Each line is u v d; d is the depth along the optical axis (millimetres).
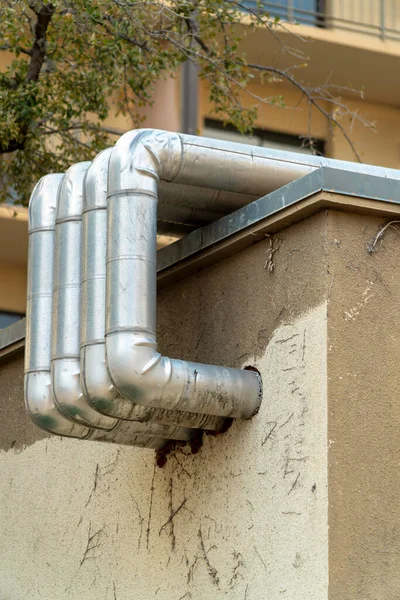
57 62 12656
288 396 6430
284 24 19141
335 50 20016
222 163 6801
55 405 6824
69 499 8859
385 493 6074
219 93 13070
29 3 11523
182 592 7195
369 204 6328
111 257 6453
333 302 6215
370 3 20766
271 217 6633
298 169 7016
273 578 6320
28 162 13023
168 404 6469
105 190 6691
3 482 10016
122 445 8164
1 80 12242
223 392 6594
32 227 7246
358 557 5938
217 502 6961
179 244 7477
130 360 6301
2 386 10258
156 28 13688
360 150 20688
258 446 6633
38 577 9141
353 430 6090
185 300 7602
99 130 13172
